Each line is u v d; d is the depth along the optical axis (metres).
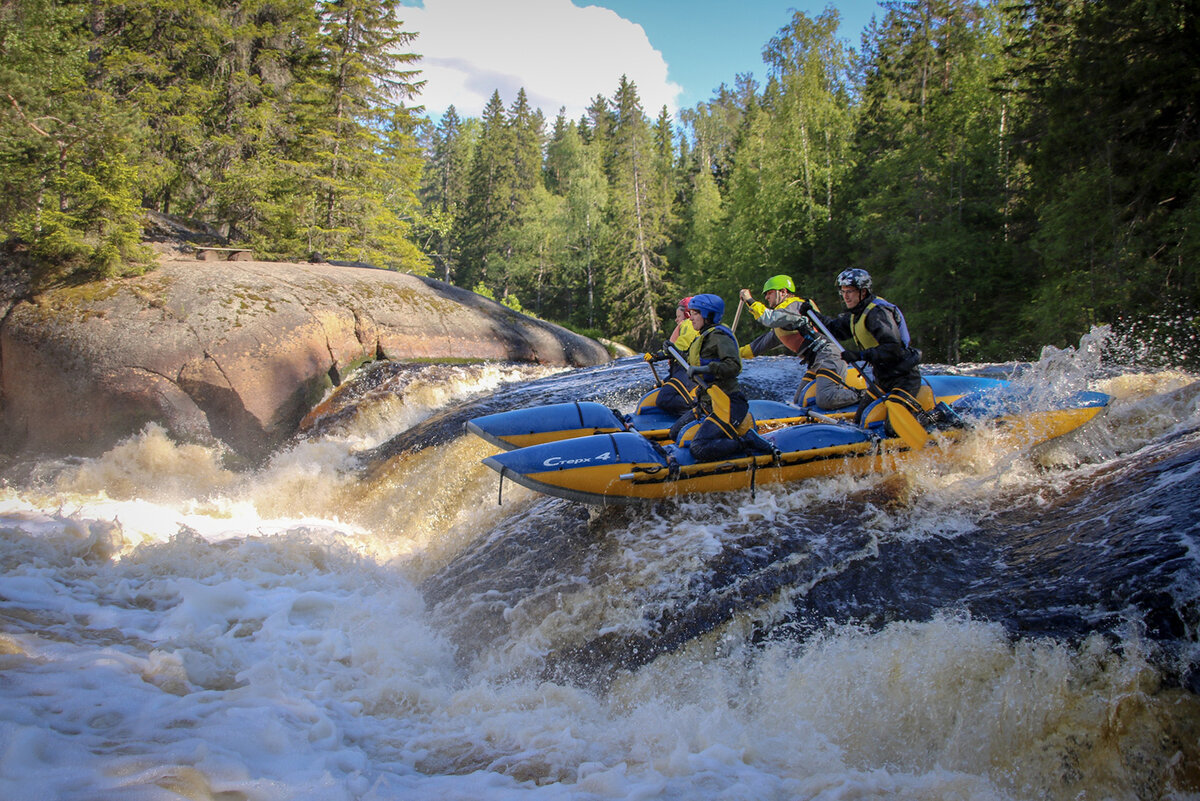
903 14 33.72
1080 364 5.71
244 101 24.31
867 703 3.34
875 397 5.75
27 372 11.10
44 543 5.91
